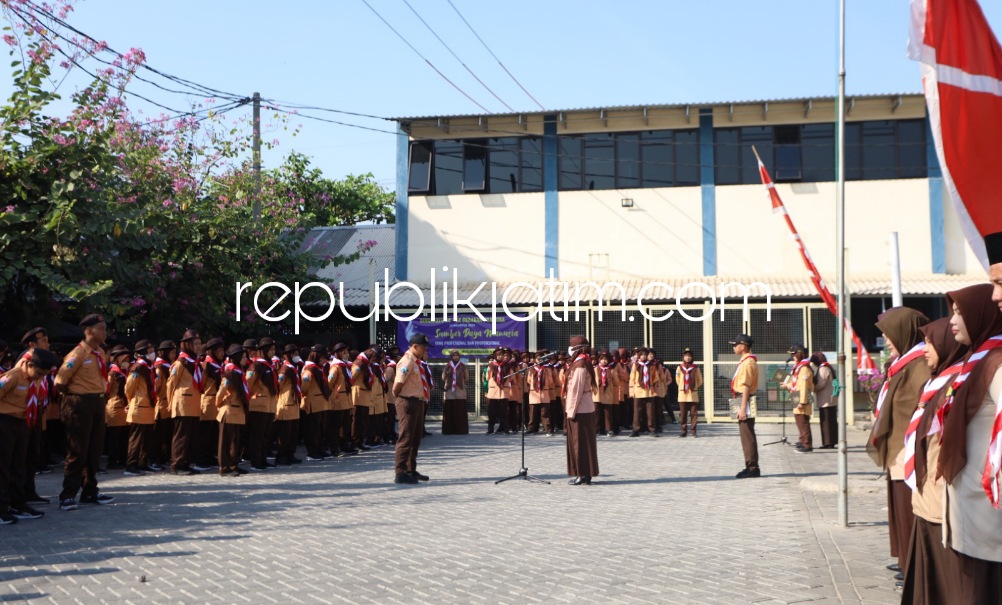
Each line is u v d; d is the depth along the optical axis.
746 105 26.06
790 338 24.78
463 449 19.44
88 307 17.69
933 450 5.00
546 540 9.24
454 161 28.20
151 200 20.55
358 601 6.84
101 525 10.20
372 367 20.50
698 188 26.89
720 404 25.42
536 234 27.66
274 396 16.20
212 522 10.35
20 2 16.38
